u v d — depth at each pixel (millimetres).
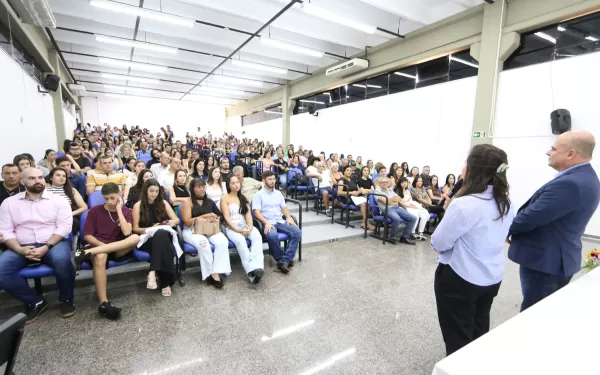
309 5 4969
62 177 2658
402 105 6906
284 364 1596
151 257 2252
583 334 676
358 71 7762
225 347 1729
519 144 4773
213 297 2352
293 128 11148
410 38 6336
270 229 2922
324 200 5027
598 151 4027
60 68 8602
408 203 4367
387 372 1549
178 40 7527
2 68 3576
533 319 748
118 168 5027
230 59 8586
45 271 1948
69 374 1488
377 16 5969
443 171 6078
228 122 17578
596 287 953
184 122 16766
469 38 5289
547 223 1299
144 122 15758
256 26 6461
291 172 5836
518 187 4812
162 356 1637
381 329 1945
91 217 2258
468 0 5012
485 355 601
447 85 5918
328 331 1912
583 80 4109
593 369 553
